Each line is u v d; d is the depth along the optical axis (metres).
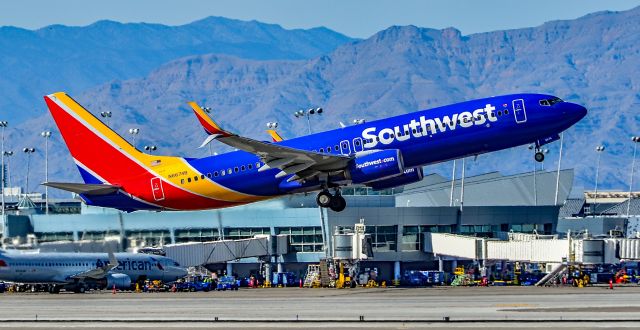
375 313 133.00
